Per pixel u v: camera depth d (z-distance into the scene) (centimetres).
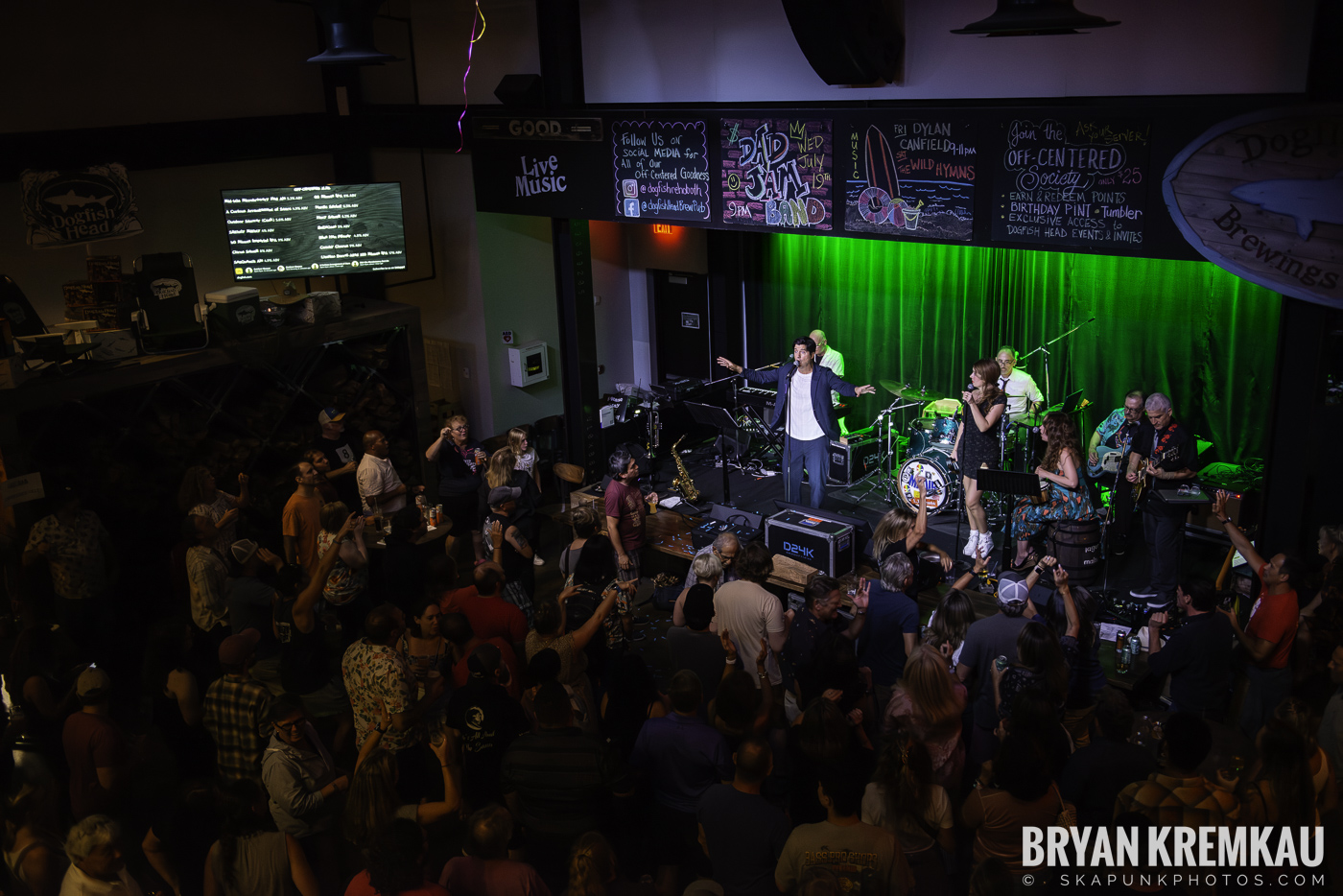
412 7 959
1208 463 916
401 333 925
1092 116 609
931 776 420
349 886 371
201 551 657
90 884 380
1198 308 891
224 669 485
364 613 709
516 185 896
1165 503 730
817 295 1120
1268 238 561
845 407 1135
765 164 760
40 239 808
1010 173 651
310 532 719
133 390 800
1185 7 593
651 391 1106
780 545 761
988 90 682
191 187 916
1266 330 859
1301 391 579
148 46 866
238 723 478
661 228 1159
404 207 1017
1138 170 600
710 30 799
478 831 368
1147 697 609
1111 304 938
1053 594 537
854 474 1041
